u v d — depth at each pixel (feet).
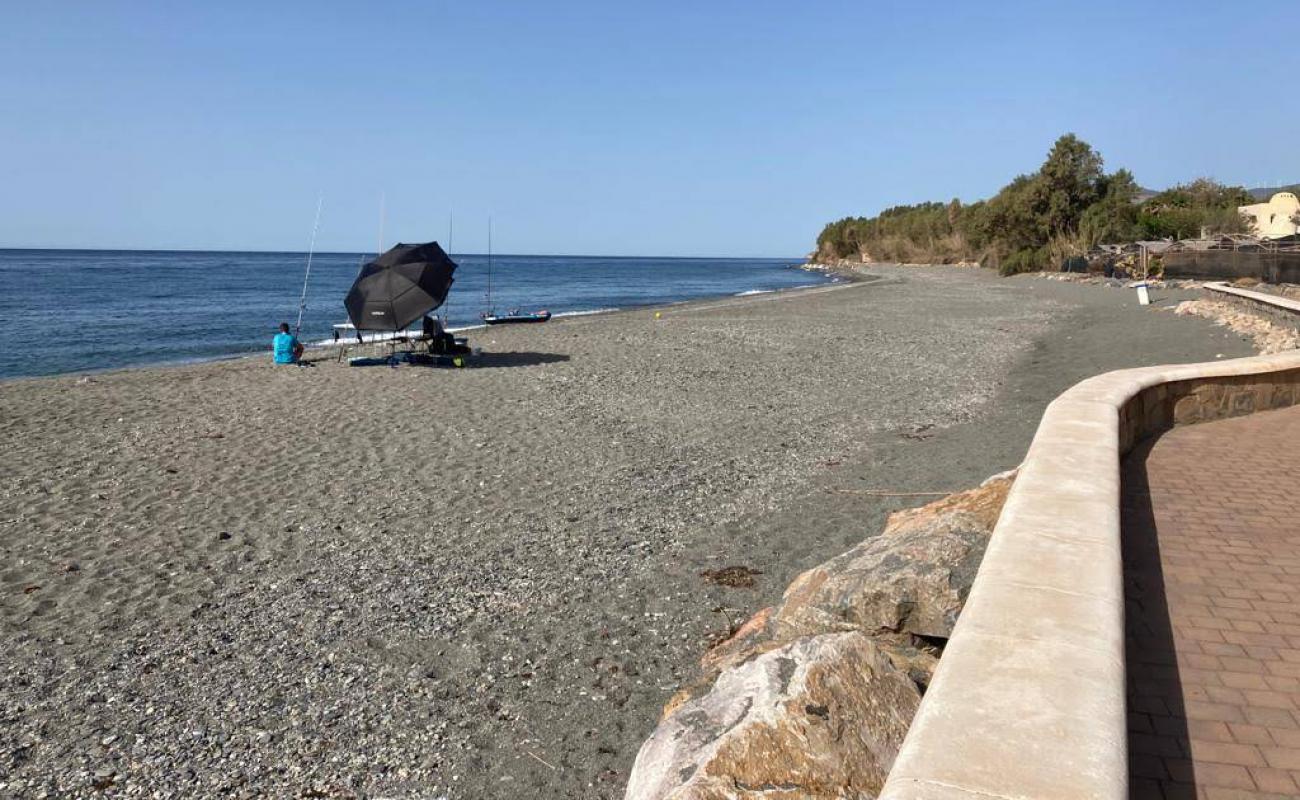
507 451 42.04
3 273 301.22
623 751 18.34
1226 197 218.79
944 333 91.66
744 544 29.76
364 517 32.81
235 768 17.78
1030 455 17.22
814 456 41.01
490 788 17.28
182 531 31.37
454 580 26.99
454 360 67.10
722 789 10.71
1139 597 14.16
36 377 73.82
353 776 17.56
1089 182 209.15
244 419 49.06
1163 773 9.42
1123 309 104.27
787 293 187.42
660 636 23.29
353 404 53.01
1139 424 25.17
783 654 12.89
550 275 383.65
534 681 21.13
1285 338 58.80
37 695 20.48
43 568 27.99
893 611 17.15
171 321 131.44
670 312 127.34
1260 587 14.44
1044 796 6.55
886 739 11.60
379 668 21.72
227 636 23.40
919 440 43.68
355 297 63.41
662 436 45.14
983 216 248.11
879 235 421.59
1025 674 8.48
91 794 16.96
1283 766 9.49
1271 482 20.62
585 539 30.32
